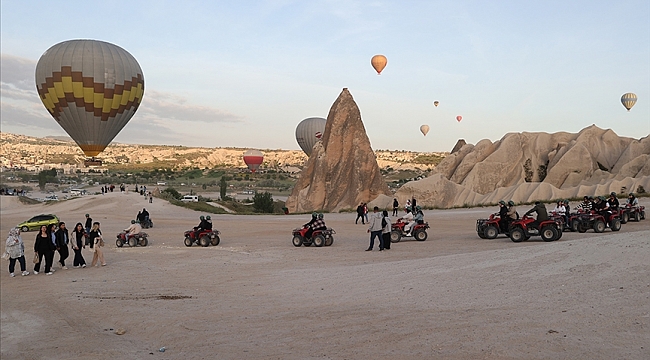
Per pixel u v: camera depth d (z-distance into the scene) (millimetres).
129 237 26047
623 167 51500
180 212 57562
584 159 55156
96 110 55812
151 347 8539
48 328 10492
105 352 8383
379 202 54031
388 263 14727
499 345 6711
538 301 8586
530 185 47250
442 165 63844
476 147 61688
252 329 8953
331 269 14875
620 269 9672
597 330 6891
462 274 11477
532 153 59625
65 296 13578
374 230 19516
